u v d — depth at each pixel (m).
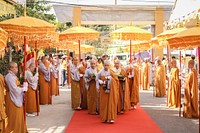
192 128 9.02
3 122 7.41
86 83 11.31
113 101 9.71
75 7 20.30
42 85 13.44
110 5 20.50
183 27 14.11
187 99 10.53
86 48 23.91
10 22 8.19
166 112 11.65
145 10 20.92
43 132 8.55
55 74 16.53
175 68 12.59
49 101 13.62
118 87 10.23
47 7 21.94
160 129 8.89
